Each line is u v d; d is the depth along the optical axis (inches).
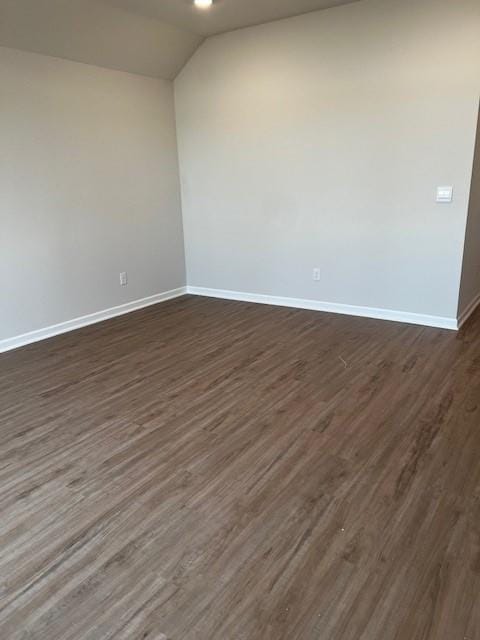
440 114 146.2
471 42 136.6
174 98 201.0
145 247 200.7
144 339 161.9
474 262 175.5
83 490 83.2
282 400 114.3
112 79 174.6
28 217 155.2
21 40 141.6
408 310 168.7
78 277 175.2
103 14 148.3
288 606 59.5
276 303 199.9
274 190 186.5
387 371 128.8
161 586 62.9
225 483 84.0
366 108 158.2
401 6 143.9
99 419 108.3
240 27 173.5
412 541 69.5
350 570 64.6
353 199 169.6
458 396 113.2
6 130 144.6
